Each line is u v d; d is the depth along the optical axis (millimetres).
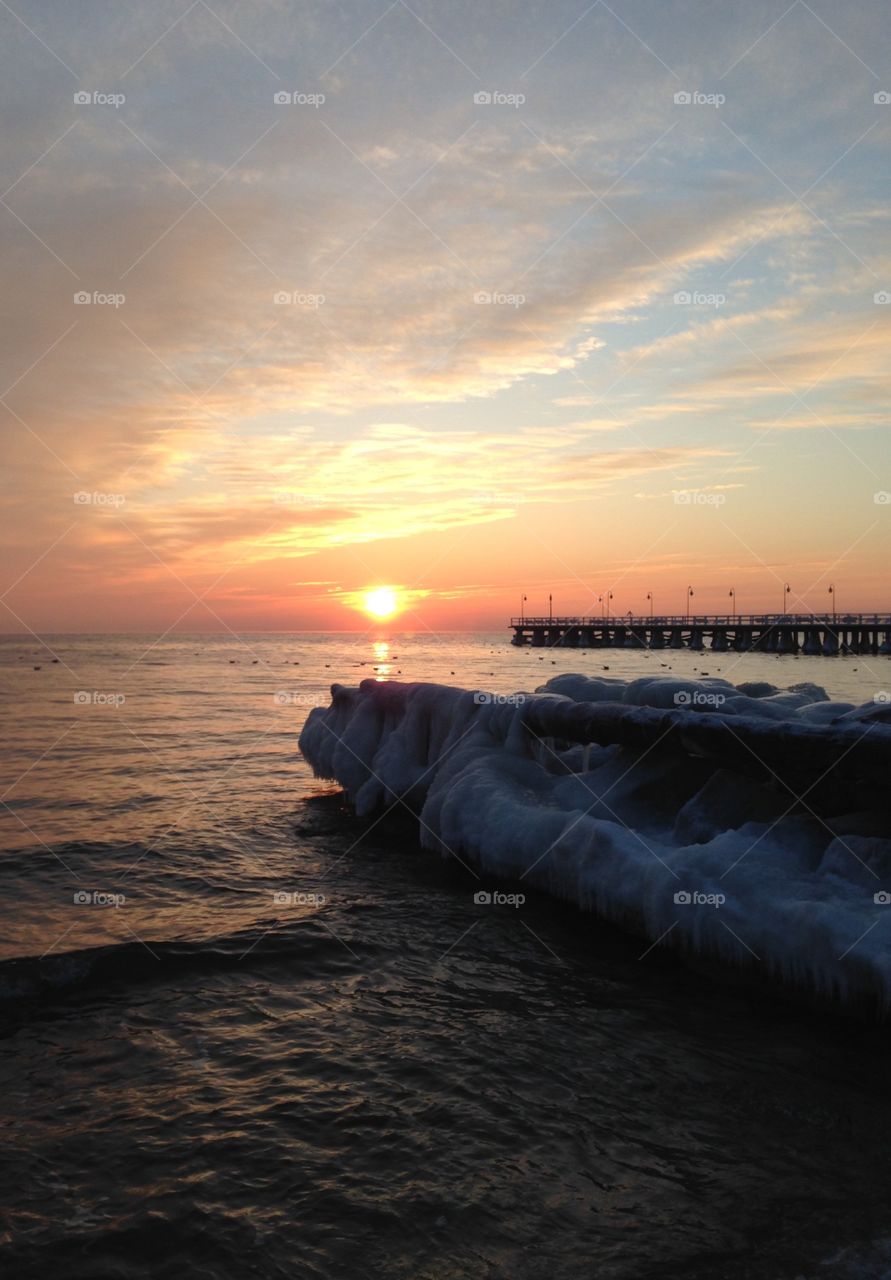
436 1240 3842
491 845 9203
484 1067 5422
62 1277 3641
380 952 7453
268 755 20031
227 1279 3623
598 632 101625
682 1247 3742
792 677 48156
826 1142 4527
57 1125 4812
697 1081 5195
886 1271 3539
